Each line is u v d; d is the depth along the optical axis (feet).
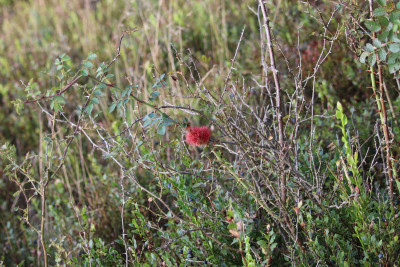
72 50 18.65
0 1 27.07
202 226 7.56
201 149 10.81
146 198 9.98
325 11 12.33
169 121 6.57
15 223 11.25
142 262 8.18
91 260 7.83
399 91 8.78
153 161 7.54
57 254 8.08
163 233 7.77
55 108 7.05
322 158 8.27
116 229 10.20
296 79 7.94
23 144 14.97
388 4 6.56
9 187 12.60
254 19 15.06
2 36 22.59
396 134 8.85
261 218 7.97
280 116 7.53
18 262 10.41
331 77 12.16
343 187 7.00
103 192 10.83
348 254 6.73
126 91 6.73
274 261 7.64
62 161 7.75
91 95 6.95
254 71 13.14
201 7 17.67
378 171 9.02
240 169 8.02
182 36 16.74
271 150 7.22
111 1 21.20
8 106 16.21
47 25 22.67
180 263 7.68
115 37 16.53
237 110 7.76
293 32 13.34
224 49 15.05
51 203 11.73
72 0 23.36
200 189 8.20
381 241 6.39
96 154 12.80
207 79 13.12
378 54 6.81
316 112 10.51
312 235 7.43
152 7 17.98
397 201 7.61
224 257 7.46
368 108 10.40
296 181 7.31
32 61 17.72
